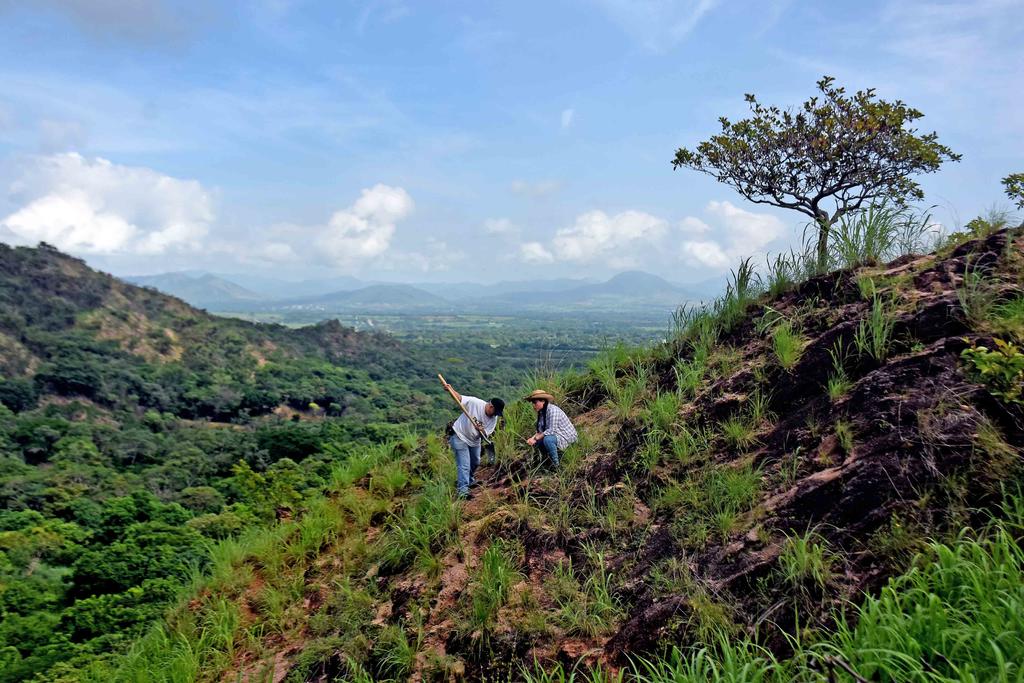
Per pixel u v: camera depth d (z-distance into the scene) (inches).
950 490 140.2
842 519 150.8
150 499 1558.8
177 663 228.7
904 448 152.6
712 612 147.6
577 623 171.3
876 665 111.6
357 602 231.3
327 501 331.0
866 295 218.1
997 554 122.0
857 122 407.5
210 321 7126.0
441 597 205.6
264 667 225.0
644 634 156.5
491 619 183.6
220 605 259.6
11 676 670.5
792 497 163.5
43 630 817.5
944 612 114.0
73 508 1940.2
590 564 191.2
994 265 195.9
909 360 175.5
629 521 198.2
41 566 1429.6
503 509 230.7
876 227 243.9
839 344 200.7
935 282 203.2
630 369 294.2
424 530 241.3
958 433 148.3
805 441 181.3
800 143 429.1
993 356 153.6
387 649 195.6
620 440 237.1
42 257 6589.6
